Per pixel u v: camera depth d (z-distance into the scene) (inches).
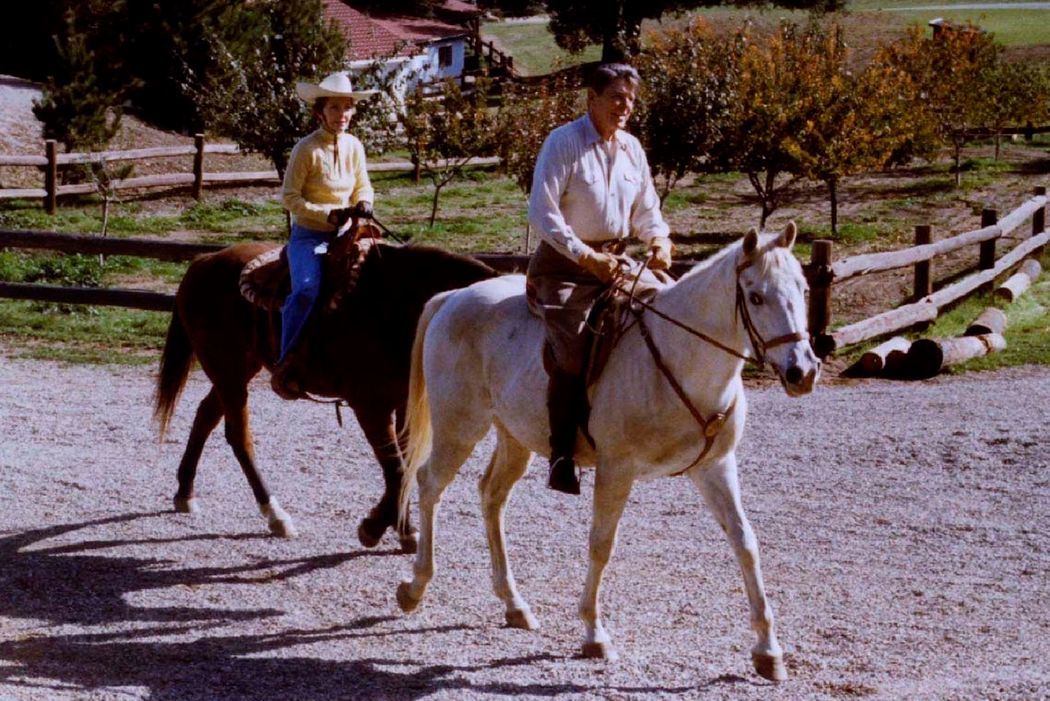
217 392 295.3
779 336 178.5
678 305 197.3
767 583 251.1
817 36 886.4
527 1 1726.1
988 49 1115.9
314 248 271.3
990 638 221.1
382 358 264.5
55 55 1090.7
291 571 263.7
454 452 233.9
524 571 260.7
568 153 210.1
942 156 1167.6
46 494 316.5
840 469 330.0
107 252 520.7
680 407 196.2
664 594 245.8
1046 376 435.2
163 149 978.1
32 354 491.8
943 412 382.6
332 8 1718.8
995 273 589.0
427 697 199.2
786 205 949.2
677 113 740.0
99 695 199.6
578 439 211.9
